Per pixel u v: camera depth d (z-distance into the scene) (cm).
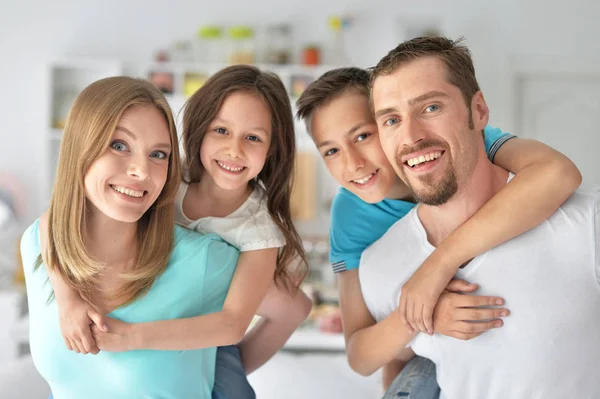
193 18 445
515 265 130
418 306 132
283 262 161
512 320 131
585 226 129
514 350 131
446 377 141
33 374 192
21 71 445
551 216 130
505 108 454
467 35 451
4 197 436
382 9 445
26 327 371
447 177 129
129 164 124
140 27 445
